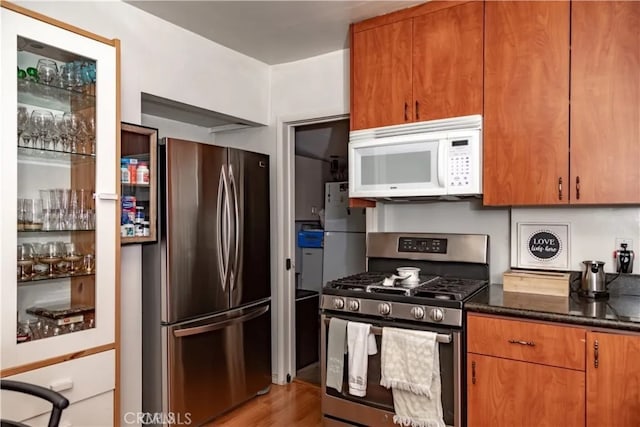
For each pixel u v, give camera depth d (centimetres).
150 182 237
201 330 252
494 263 259
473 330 196
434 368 200
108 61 198
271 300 332
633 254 219
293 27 266
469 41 226
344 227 415
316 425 262
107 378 196
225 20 255
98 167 195
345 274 412
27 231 180
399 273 248
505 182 216
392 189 246
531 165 210
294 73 322
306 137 407
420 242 275
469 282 242
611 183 193
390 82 250
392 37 249
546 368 180
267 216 311
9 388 146
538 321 182
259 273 301
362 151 257
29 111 184
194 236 251
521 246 246
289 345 331
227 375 274
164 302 238
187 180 248
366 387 224
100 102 196
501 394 190
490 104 220
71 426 183
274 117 332
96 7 221
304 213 450
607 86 193
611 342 167
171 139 240
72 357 184
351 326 223
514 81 214
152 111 293
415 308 206
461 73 228
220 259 268
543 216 241
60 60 193
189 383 249
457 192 227
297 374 352
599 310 181
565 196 203
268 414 277
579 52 199
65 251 198
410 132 241
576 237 232
